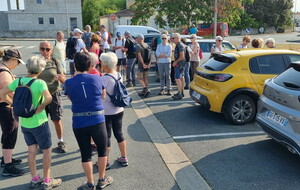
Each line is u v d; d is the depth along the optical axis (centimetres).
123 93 386
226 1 2020
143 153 469
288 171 408
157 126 588
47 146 359
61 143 476
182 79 779
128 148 488
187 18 1995
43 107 345
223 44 1048
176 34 753
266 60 593
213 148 484
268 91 454
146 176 399
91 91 333
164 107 718
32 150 362
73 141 519
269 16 5447
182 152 470
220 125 592
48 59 443
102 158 356
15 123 393
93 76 342
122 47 1011
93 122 334
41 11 4222
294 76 422
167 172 409
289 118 394
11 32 4019
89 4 5009
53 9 4256
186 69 877
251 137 529
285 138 395
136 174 404
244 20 5150
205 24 2086
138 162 439
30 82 340
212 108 582
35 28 4266
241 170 411
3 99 363
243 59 584
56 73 445
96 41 811
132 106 730
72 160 447
